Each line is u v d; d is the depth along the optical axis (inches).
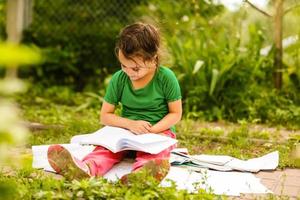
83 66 385.1
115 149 157.9
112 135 165.0
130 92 176.9
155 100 175.0
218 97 306.8
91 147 186.5
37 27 381.1
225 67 303.9
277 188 160.2
